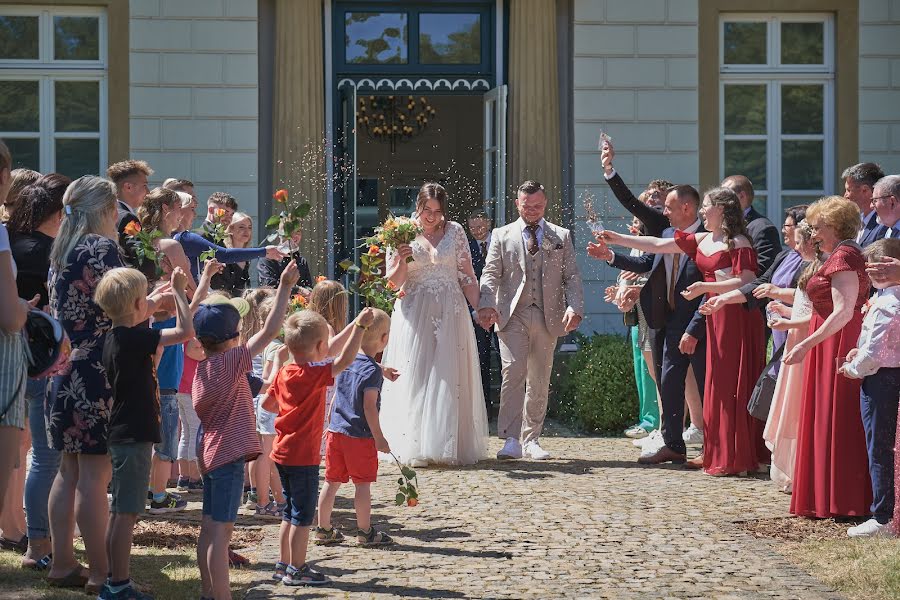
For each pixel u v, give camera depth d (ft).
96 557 13.82
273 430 18.97
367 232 45.29
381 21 36.09
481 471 23.72
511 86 35.81
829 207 18.56
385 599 14.25
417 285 24.72
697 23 35.83
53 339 13.07
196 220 34.81
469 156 52.85
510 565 15.98
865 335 17.43
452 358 24.45
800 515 19.07
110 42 34.55
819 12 36.45
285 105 35.04
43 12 34.73
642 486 21.93
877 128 36.45
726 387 23.15
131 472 13.46
